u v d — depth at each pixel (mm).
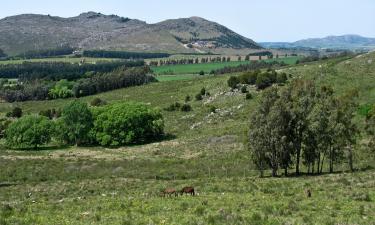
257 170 61938
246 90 117812
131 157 81625
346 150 60281
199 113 112062
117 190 46656
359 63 112750
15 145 100938
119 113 100938
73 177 64250
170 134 103500
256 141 55375
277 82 114688
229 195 35812
